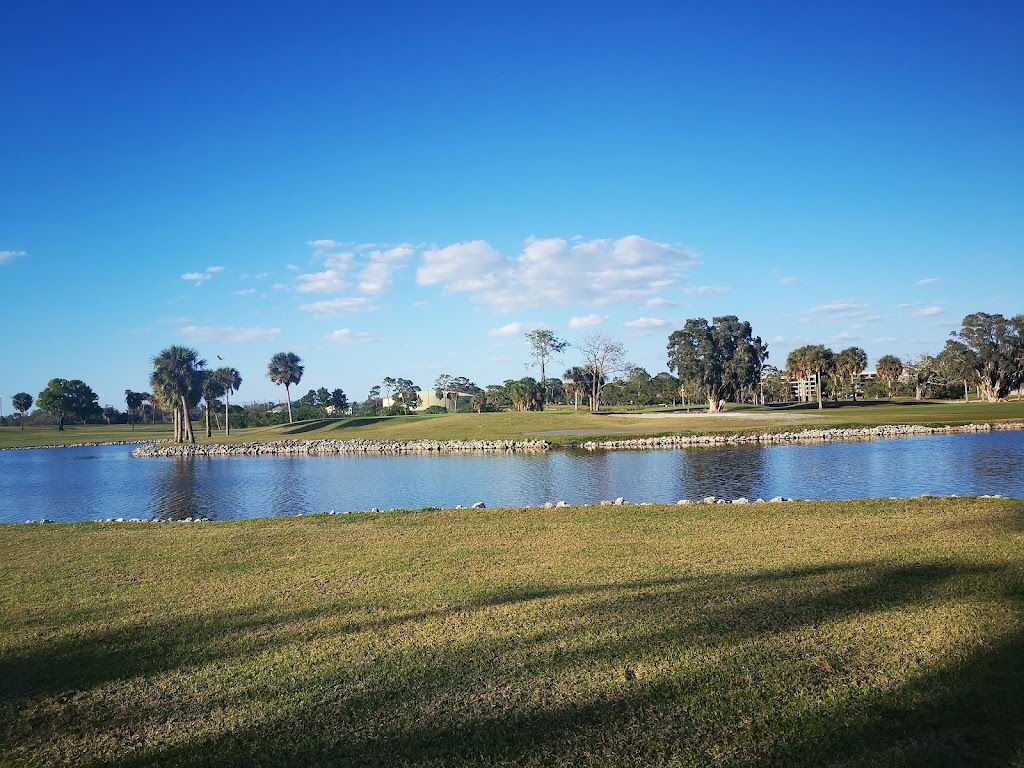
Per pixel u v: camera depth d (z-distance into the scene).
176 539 15.30
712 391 94.44
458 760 4.93
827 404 107.19
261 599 9.53
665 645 6.86
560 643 7.06
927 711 5.26
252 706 5.98
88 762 5.20
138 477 43.94
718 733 5.12
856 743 4.89
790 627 7.21
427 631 7.70
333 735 5.38
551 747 5.04
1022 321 101.06
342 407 156.88
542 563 11.02
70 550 14.54
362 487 33.59
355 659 6.94
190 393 84.31
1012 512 13.72
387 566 11.34
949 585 8.45
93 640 8.06
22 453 75.38
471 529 14.78
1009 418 59.19
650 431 59.44
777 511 15.25
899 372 124.19
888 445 43.16
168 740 5.47
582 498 26.19
